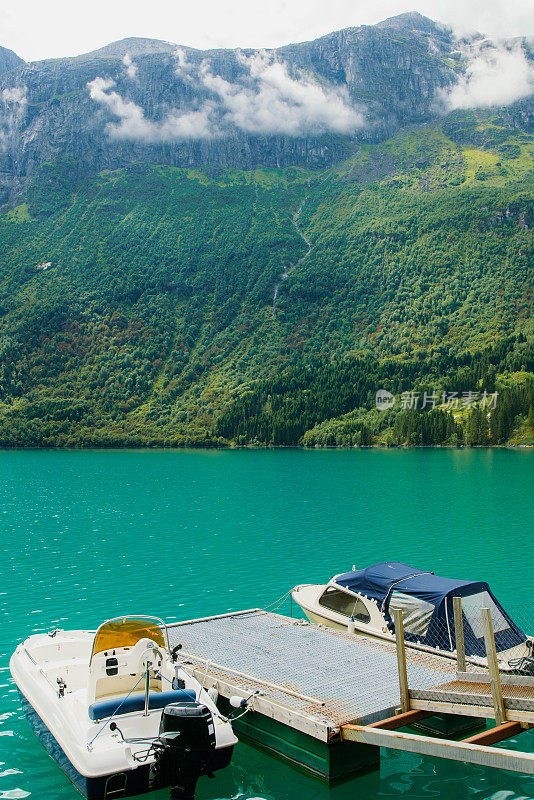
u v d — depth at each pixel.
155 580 36.09
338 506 69.75
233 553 43.62
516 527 54.34
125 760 14.54
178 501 76.12
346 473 120.38
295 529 53.97
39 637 21.95
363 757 16.44
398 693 17.94
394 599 23.22
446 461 153.25
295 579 36.19
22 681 19.34
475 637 21.31
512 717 15.22
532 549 44.38
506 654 20.91
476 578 36.03
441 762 17.31
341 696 17.70
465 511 64.69
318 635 23.38
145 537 50.53
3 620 28.97
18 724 19.12
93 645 17.20
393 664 20.22
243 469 137.00
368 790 15.91
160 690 17.39
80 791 14.94
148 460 181.38
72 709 16.45
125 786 14.52
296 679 18.97
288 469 134.75
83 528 55.44
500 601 31.30
